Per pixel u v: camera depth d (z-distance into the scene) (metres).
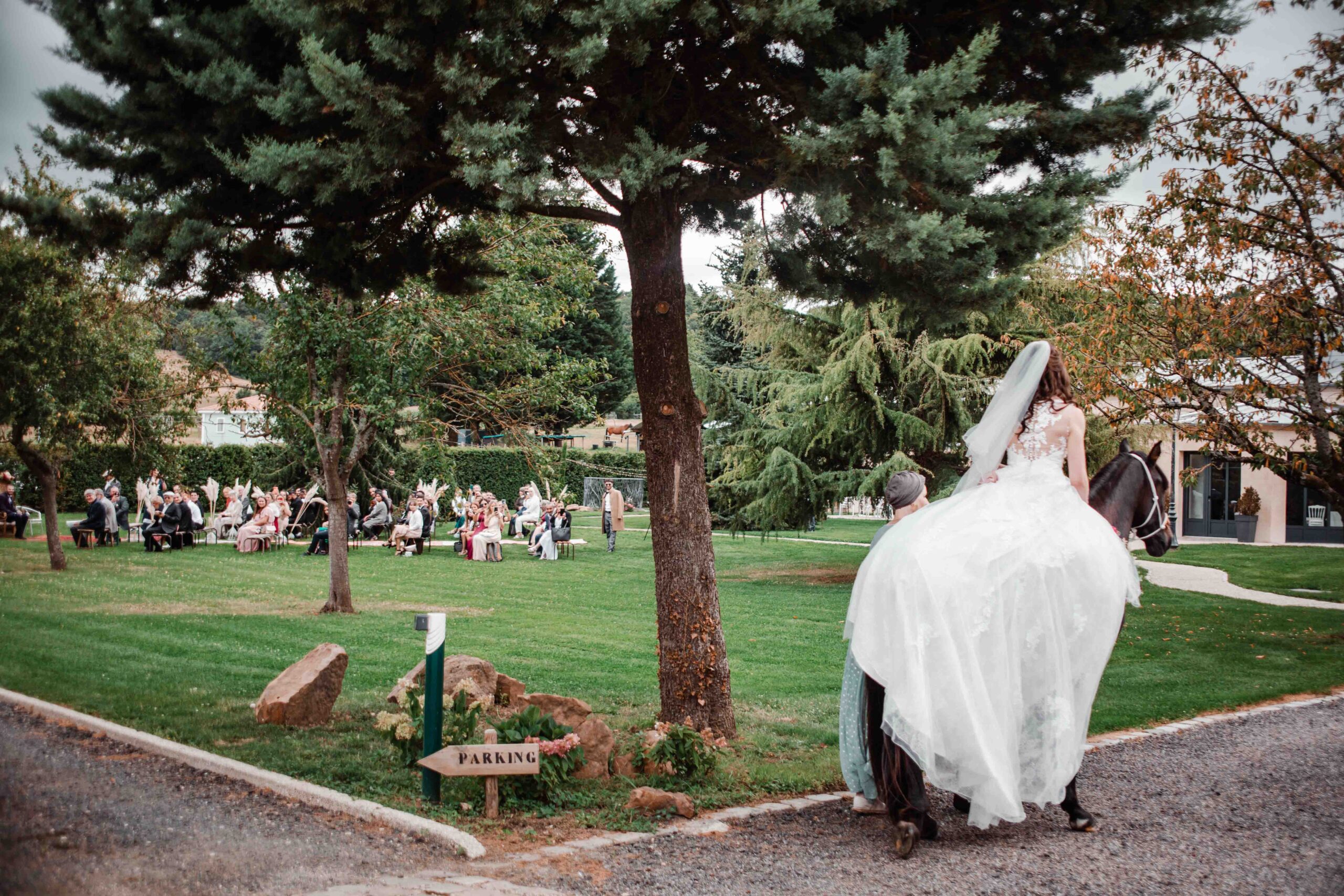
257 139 6.16
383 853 4.84
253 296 9.30
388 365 14.23
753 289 23.12
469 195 7.38
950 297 6.77
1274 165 12.76
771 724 8.17
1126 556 5.77
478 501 25.98
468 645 11.73
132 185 6.71
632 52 5.80
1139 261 13.03
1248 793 6.38
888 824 5.69
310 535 30.78
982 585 5.29
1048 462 5.78
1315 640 13.62
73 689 7.41
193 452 36.31
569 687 9.46
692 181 7.48
